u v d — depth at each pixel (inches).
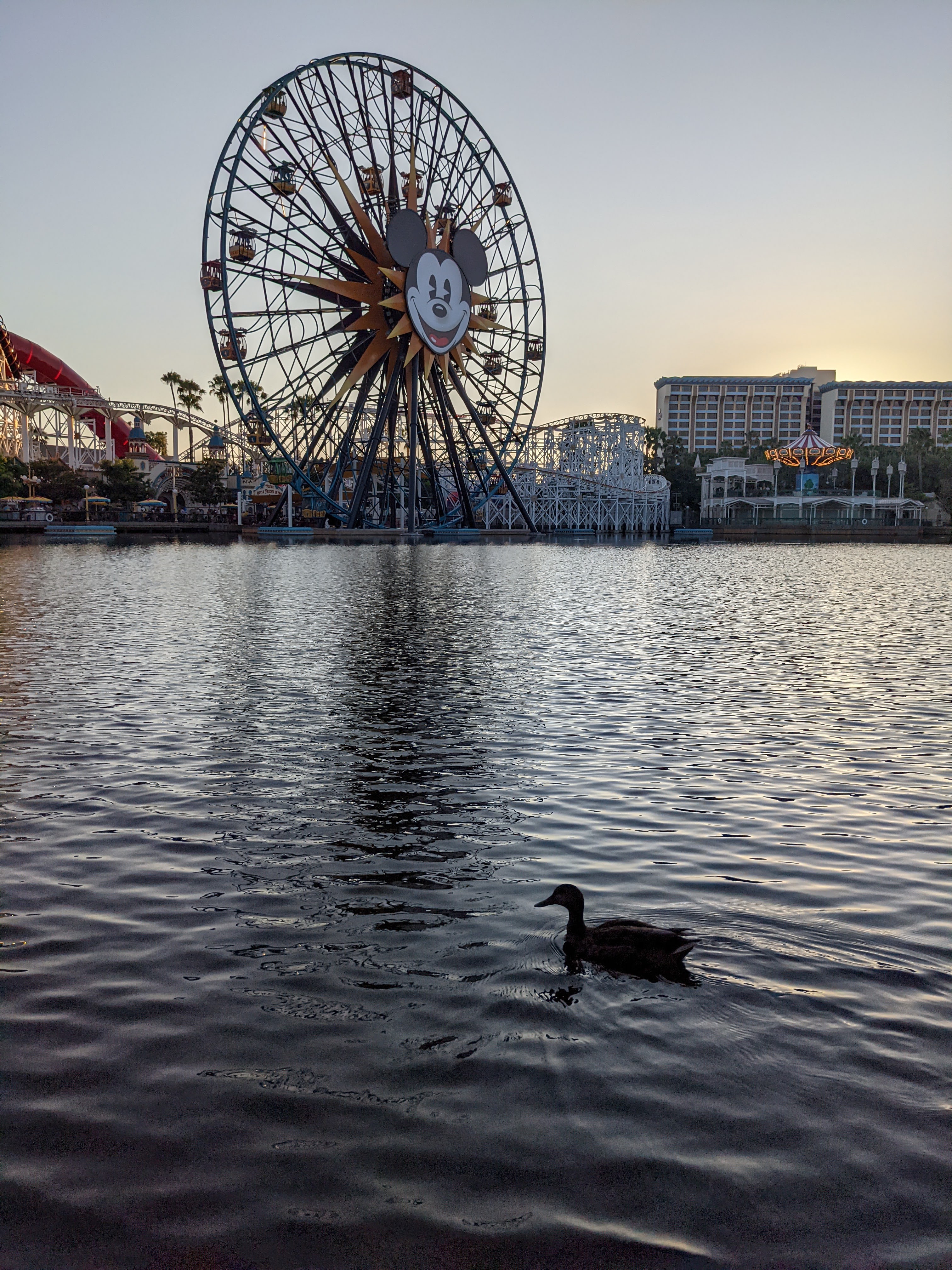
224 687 940.6
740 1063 288.4
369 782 610.9
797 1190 235.9
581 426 7524.6
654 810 557.0
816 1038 301.7
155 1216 228.8
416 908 410.0
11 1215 229.3
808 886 434.9
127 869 457.7
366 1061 291.3
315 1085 279.6
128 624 1475.1
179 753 683.4
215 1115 266.1
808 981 340.5
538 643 1305.4
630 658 1170.0
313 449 5098.4
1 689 925.2
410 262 4968.0
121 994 334.6
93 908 411.8
